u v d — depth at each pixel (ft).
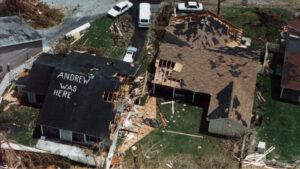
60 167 131.34
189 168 133.39
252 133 144.77
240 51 161.38
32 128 142.41
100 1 198.08
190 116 149.79
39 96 148.25
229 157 136.87
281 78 161.99
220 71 152.05
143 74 161.48
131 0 199.41
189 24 169.17
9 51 157.38
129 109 148.15
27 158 131.44
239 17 192.13
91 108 136.36
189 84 150.10
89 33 180.14
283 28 186.60
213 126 141.28
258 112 152.46
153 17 190.60
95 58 155.43
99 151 133.80
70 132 135.03
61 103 137.49
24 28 164.96
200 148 139.33
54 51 163.94
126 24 185.06
